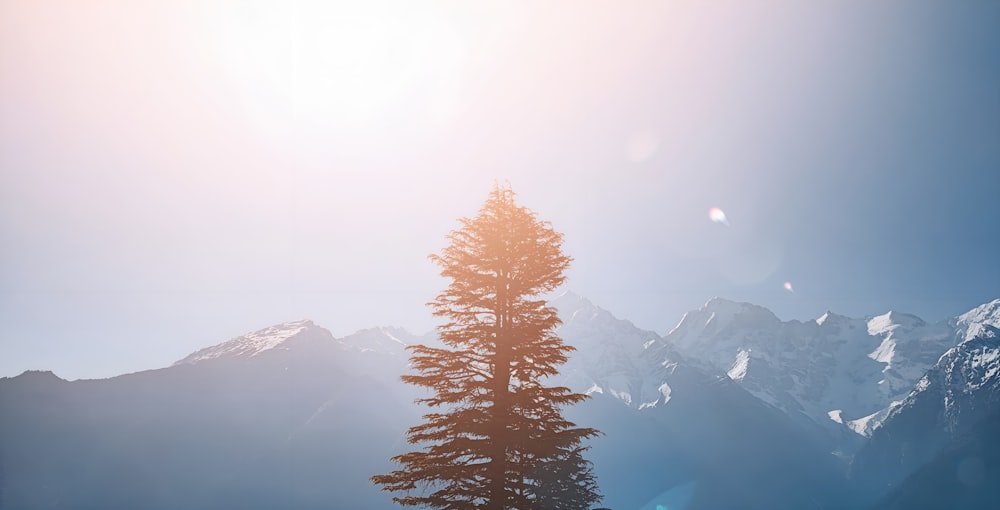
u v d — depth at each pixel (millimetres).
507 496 18359
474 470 18922
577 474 20562
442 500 18578
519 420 19078
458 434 19344
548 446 18562
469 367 20328
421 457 19453
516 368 20031
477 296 20844
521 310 20875
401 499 18766
